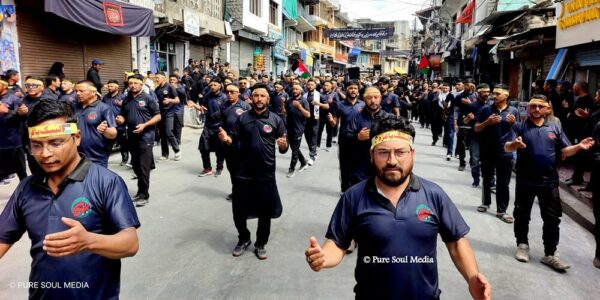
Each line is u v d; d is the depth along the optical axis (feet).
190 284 13.26
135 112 20.77
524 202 15.55
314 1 134.00
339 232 7.50
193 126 52.26
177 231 17.78
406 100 47.26
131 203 7.33
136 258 15.03
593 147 16.26
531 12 47.14
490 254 16.15
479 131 20.98
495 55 49.01
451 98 36.42
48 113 6.64
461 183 27.09
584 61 32.91
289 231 18.12
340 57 182.80
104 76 42.57
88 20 33.53
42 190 6.92
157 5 46.83
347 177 18.01
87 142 16.79
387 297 6.98
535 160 15.03
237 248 15.60
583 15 29.86
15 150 21.35
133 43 47.11
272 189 15.31
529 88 47.96
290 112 28.07
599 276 14.55
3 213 7.09
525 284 13.79
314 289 13.14
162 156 33.35
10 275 13.67
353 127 16.44
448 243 7.34
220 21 63.82
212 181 26.21
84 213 6.86
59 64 33.45
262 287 13.21
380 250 7.03
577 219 20.38
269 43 90.89
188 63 59.41
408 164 7.17
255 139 14.90
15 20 31.01
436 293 7.15
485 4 63.31
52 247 5.79
